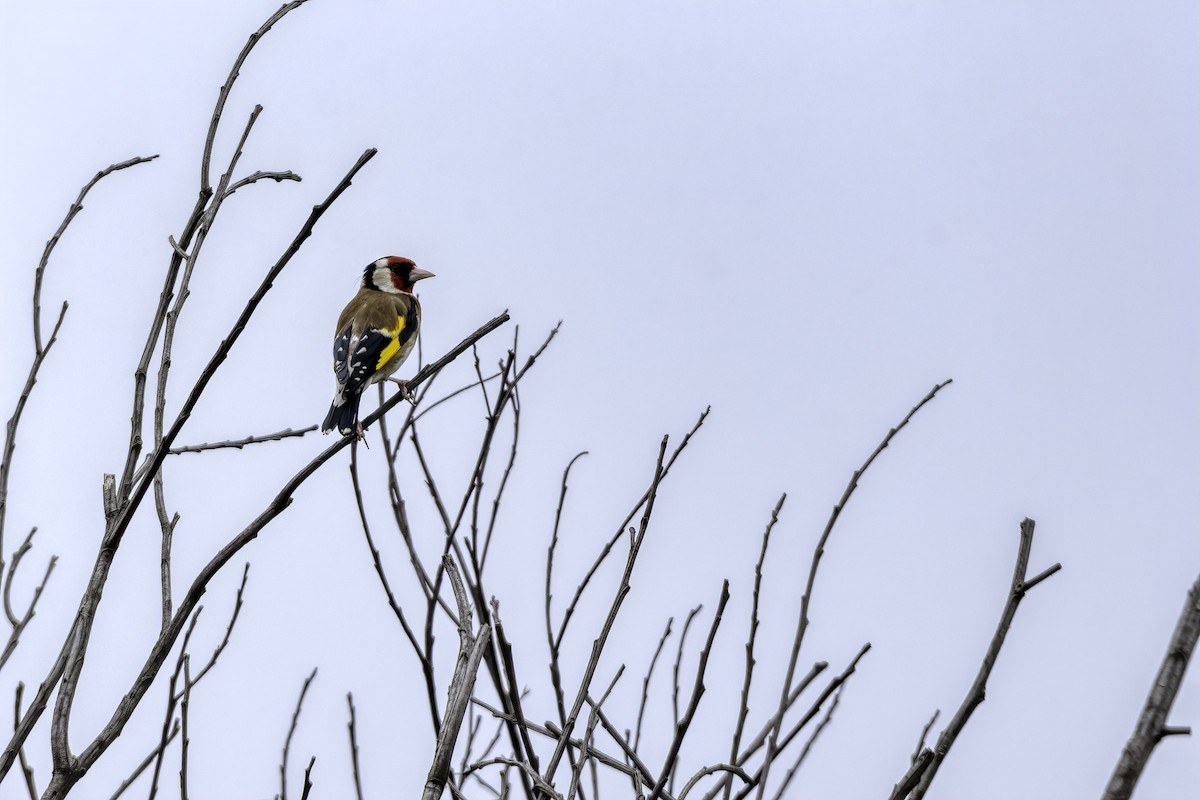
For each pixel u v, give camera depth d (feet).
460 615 21.59
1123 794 13.25
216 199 23.15
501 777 20.75
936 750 17.79
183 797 21.30
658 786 20.26
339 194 21.33
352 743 23.98
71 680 19.81
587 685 20.97
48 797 18.98
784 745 21.22
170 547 21.98
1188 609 13.76
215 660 22.72
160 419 22.24
